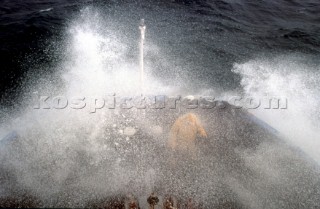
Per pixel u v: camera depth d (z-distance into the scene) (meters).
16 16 17.22
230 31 17.59
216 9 20.00
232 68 14.30
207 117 8.87
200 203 6.88
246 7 20.59
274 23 18.88
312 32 17.91
